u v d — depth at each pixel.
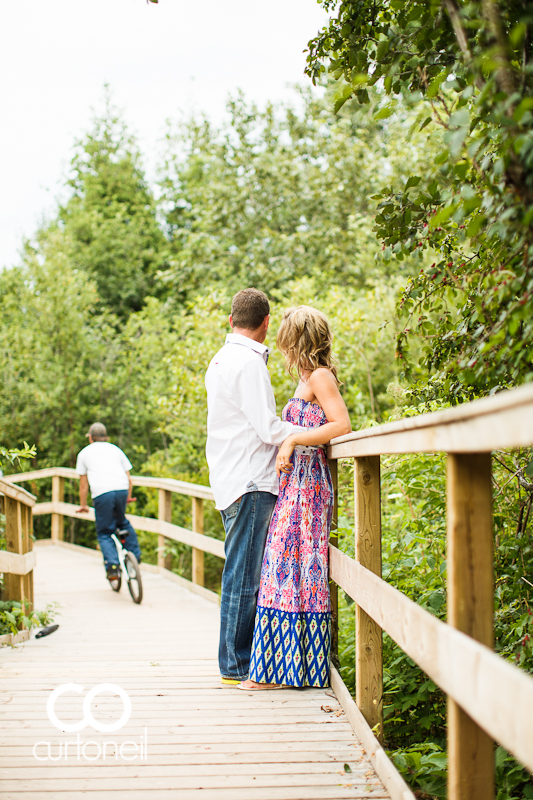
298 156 14.48
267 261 13.56
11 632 4.17
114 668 3.28
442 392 2.59
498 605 2.56
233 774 2.04
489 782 1.34
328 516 2.88
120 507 6.14
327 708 2.58
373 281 10.03
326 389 2.75
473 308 2.23
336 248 12.66
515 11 1.55
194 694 2.79
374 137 13.15
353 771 2.05
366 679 2.36
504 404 1.00
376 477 2.40
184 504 9.47
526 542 2.45
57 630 4.65
